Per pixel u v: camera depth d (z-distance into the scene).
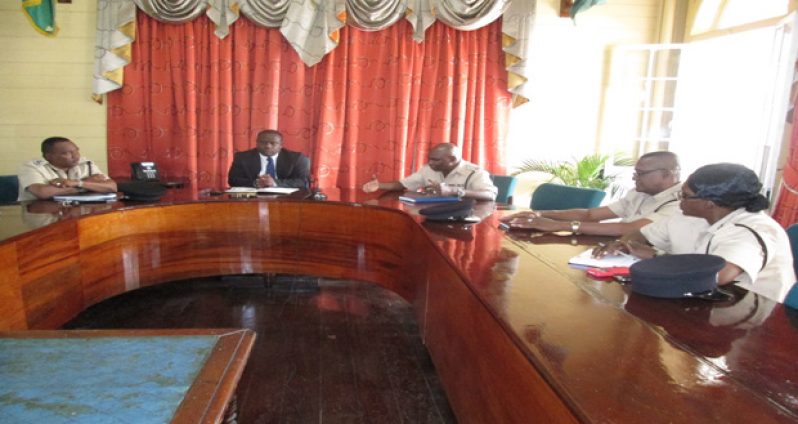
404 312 2.85
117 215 2.37
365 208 2.65
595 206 2.60
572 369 0.81
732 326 1.01
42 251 1.91
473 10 3.55
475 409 1.29
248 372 2.11
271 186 3.06
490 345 1.15
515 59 3.71
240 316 2.72
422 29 3.62
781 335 0.97
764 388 0.76
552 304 1.12
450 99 3.75
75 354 0.87
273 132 3.23
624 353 0.87
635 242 1.60
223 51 3.56
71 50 3.67
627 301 1.15
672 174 1.92
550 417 0.80
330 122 3.70
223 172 3.71
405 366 2.20
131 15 3.46
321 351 2.32
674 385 0.76
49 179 2.69
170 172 3.72
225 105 3.62
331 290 3.20
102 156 3.81
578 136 4.08
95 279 2.27
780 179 2.88
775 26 3.10
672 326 1.00
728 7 3.65
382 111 3.77
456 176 3.00
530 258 1.55
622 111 4.03
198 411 0.69
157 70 3.59
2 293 1.69
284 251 2.82
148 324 2.59
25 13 3.44
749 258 1.26
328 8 3.51
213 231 2.73
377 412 1.85
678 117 3.92
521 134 4.04
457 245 1.73
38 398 0.73
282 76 3.68
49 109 3.73
